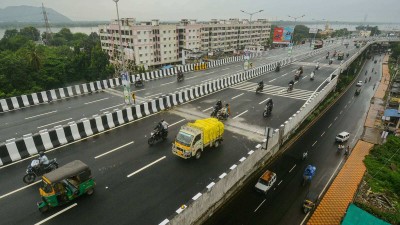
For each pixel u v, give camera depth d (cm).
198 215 1220
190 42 8519
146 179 1421
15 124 2134
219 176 1389
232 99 3005
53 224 1084
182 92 2834
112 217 1136
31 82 4425
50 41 10931
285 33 10219
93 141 1858
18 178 1398
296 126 2452
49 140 1736
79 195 1230
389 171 2119
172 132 2047
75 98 2883
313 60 6438
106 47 8062
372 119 3375
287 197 1639
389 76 6512
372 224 1302
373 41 10462
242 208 1472
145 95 3091
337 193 1780
